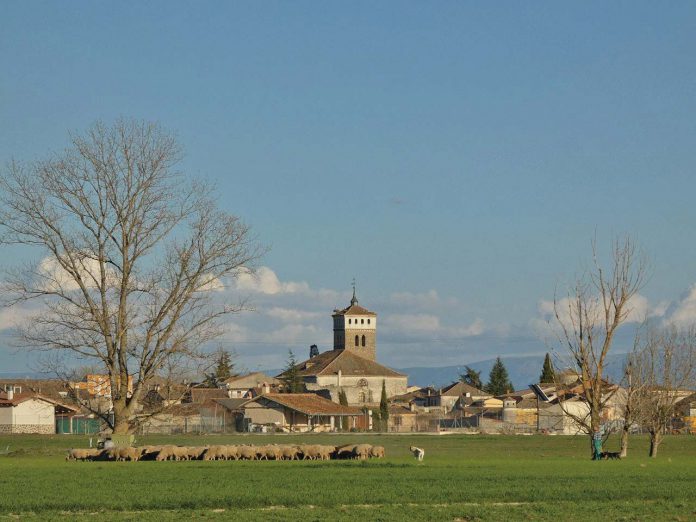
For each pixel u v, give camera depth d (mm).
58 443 153625
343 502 58031
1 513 53844
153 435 189875
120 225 96875
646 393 111062
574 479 71250
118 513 54125
